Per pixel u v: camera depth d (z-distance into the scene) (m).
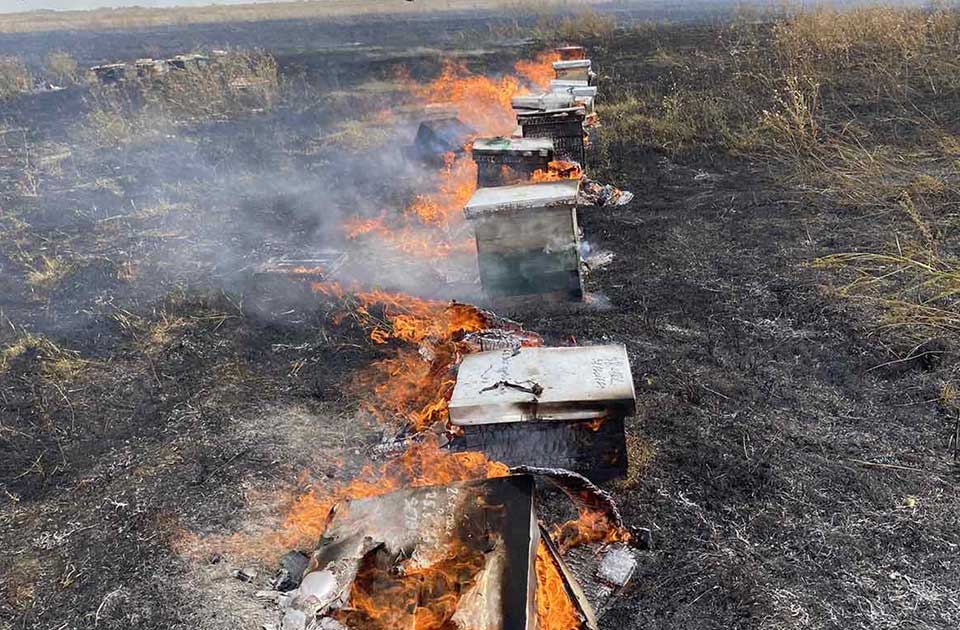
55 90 22.52
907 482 4.07
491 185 8.05
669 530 3.81
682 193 9.48
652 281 6.90
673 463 4.32
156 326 6.80
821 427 4.61
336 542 2.93
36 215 10.95
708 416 4.76
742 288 6.57
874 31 15.73
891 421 4.62
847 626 3.20
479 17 37.97
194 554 3.91
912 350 5.27
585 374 3.96
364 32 35.12
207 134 15.88
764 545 3.69
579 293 6.54
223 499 4.32
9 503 4.55
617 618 3.30
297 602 2.64
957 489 3.99
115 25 49.09
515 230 6.29
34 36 43.16
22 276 8.52
